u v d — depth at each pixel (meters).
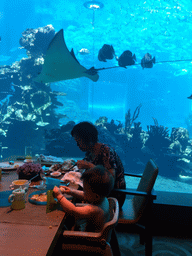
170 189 5.92
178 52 30.39
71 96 32.44
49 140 9.31
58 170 1.93
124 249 2.08
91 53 31.09
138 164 8.34
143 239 2.13
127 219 1.66
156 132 8.74
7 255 0.69
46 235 0.84
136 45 29.34
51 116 12.05
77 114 29.73
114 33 26.14
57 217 1.03
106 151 1.72
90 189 1.10
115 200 1.27
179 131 9.88
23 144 10.70
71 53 5.27
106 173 1.13
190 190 5.85
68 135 9.14
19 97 11.93
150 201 1.61
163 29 23.83
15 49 25.36
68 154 8.49
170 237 2.33
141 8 20.81
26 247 0.75
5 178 1.67
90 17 23.84
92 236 1.02
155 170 1.59
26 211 1.09
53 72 6.17
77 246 1.10
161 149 8.63
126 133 10.33
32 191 1.42
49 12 23.69
